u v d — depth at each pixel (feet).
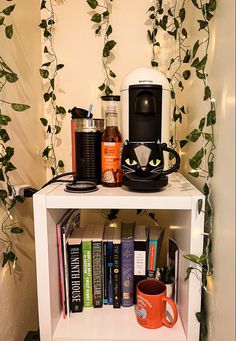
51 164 3.77
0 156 2.50
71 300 2.67
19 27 2.92
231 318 1.80
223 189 1.95
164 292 2.49
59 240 2.54
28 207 3.22
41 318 2.33
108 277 2.75
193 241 2.23
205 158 2.35
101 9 3.51
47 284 2.30
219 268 2.03
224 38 1.94
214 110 2.14
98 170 2.71
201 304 2.42
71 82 3.64
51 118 3.70
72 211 2.93
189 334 2.32
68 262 2.63
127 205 2.22
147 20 3.51
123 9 3.50
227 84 1.88
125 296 2.75
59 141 3.74
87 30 3.55
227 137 1.88
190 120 3.01
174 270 2.76
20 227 2.98
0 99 2.52
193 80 2.87
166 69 3.56
